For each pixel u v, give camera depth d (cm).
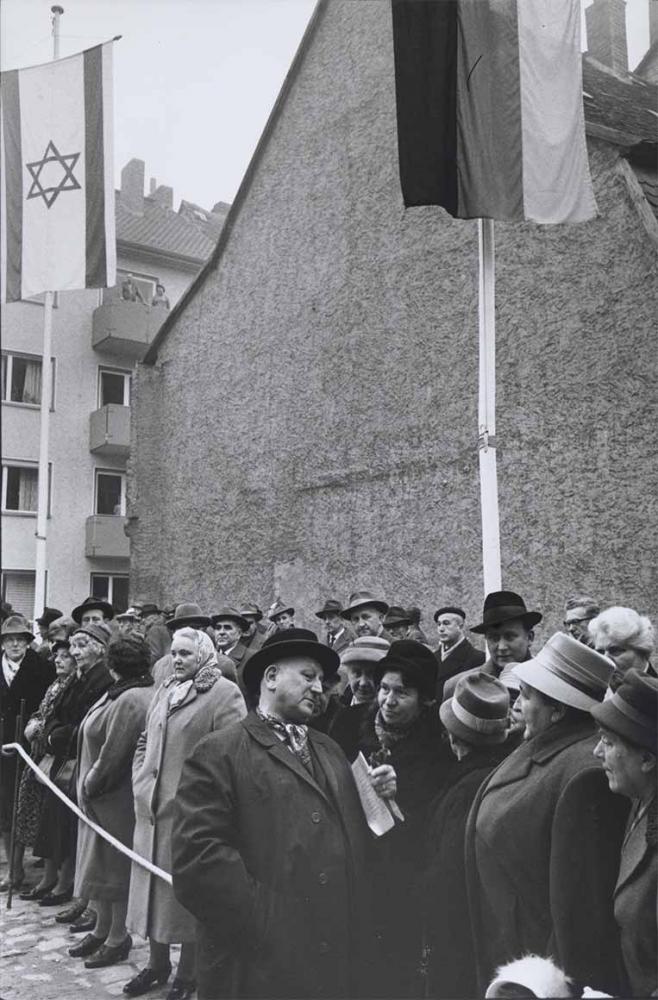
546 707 247
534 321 801
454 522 880
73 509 1916
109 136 786
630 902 203
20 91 802
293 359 1122
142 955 464
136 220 2105
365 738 362
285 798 247
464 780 264
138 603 930
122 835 457
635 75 1161
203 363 1305
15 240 795
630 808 221
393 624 573
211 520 1257
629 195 726
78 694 562
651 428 698
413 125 478
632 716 205
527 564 783
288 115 1157
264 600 1139
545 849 227
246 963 238
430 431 915
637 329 714
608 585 721
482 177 473
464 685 274
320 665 270
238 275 1241
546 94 484
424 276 938
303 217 1123
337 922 241
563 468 763
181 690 421
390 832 274
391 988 260
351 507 1010
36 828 573
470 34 478
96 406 1966
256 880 239
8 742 702
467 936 248
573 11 490
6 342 1880
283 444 1128
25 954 462
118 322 1914
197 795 246
